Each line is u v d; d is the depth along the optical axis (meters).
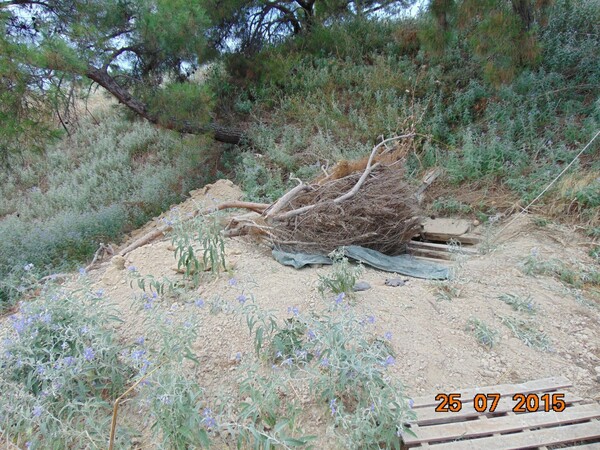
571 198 4.97
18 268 5.29
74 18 6.78
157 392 2.05
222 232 4.29
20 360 2.36
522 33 6.23
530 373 2.63
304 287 3.36
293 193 4.76
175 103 7.43
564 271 3.88
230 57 9.80
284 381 2.20
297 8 11.38
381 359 2.42
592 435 2.15
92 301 2.78
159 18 6.90
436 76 8.23
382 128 7.45
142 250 4.05
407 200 4.72
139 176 9.23
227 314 2.94
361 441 2.02
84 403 2.20
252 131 8.62
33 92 6.19
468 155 6.21
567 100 6.91
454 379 2.55
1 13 5.94
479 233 5.18
